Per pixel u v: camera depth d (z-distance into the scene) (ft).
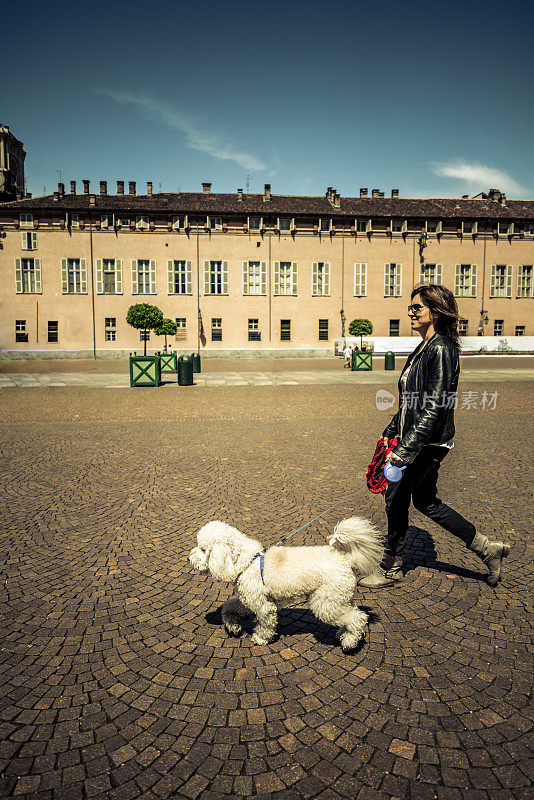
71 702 8.63
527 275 142.31
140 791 6.84
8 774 7.13
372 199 149.69
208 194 147.13
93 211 128.67
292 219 134.82
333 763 7.27
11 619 11.30
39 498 19.75
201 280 134.00
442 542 15.56
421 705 8.43
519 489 20.38
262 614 9.97
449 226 138.82
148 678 9.26
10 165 153.48
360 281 138.00
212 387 61.00
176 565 13.96
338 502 18.97
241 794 6.77
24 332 129.49
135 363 61.21
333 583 9.50
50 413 41.42
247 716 8.24
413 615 11.33
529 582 12.84
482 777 6.98
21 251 128.16
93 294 130.93
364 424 36.01
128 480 22.12
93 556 14.55
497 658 9.70
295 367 97.19
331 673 9.34
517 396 51.52
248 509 18.25
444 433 11.64
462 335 141.38
